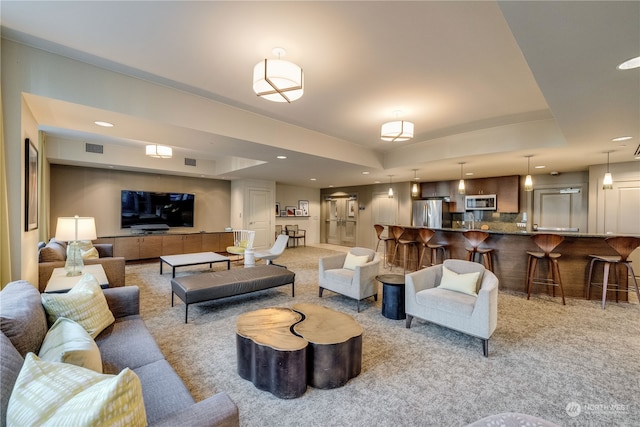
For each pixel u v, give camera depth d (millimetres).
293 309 2709
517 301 4105
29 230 2652
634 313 3631
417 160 5480
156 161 6648
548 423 1166
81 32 2184
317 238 11273
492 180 7211
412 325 3271
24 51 2352
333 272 4059
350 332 2240
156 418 1271
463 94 3195
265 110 3805
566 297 4289
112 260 3920
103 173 6660
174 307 3744
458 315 2758
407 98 3326
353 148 5516
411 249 6016
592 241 4195
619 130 3320
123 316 2371
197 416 1049
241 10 1903
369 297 4164
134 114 2916
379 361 2482
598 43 1709
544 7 1417
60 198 6129
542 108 3619
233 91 3234
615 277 4121
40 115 2885
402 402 1957
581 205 6230
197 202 8219
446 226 7910
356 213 10023
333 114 3898
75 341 1388
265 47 2348
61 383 988
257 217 8508
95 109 2711
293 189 10422
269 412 1850
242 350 2205
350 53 2412
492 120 4090
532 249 4512
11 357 1109
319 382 2086
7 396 982
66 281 2719
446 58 2471
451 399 1991
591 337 2953
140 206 7043
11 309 1461
